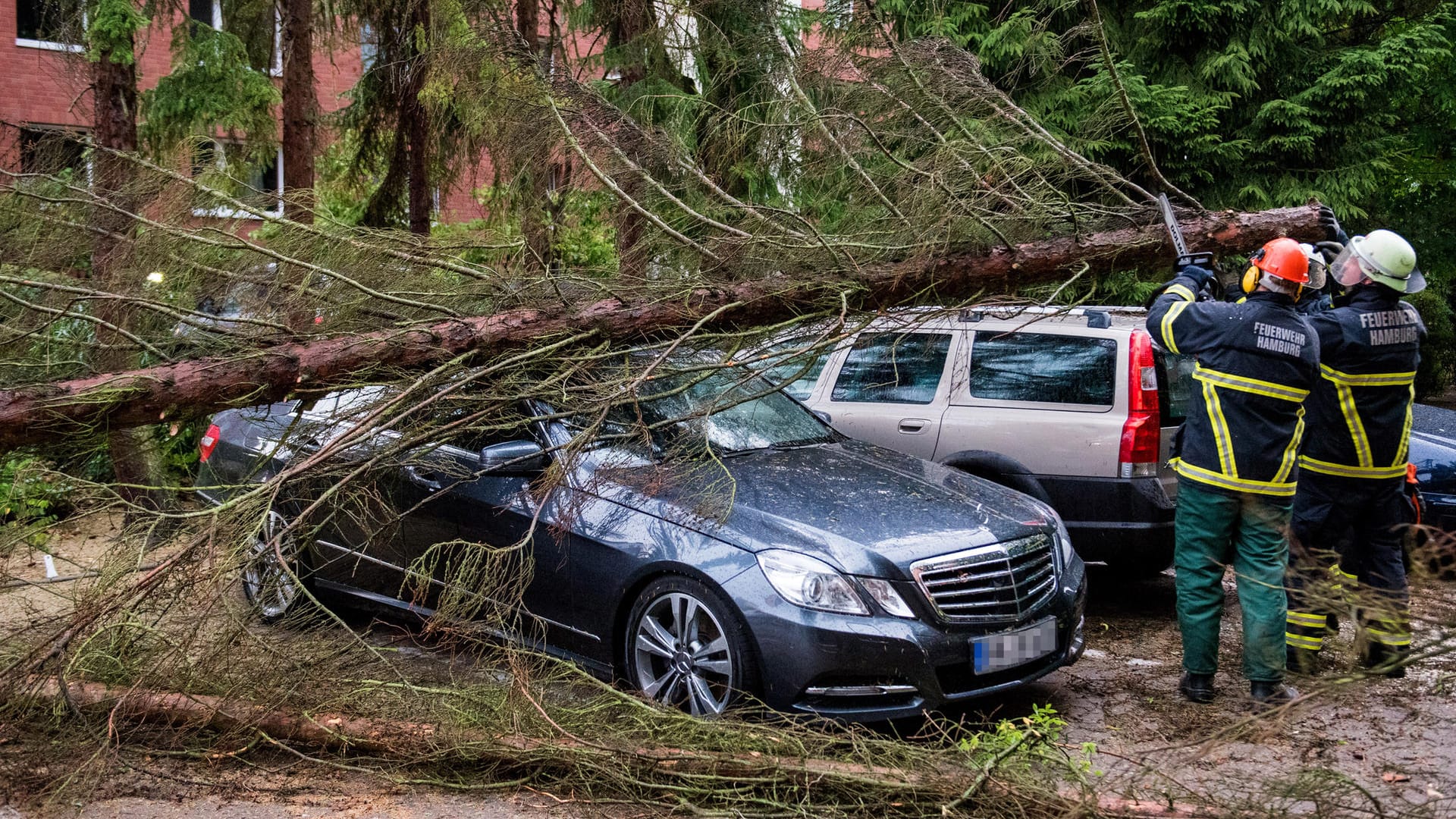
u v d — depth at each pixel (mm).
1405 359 5004
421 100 7391
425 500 4719
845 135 5406
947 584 4219
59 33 6926
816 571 4117
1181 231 5234
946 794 3500
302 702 4145
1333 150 12258
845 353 6859
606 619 4562
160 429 6582
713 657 4258
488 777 3904
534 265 5660
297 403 5383
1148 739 4340
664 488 4617
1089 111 9414
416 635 5207
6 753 3963
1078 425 5949
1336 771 3918
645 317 4973
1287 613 4828
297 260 5035
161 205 5270
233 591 4199
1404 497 5297
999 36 9578
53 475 4723
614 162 5359
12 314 4965
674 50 7234
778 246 5125
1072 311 6133
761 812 3580
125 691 4133
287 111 7984
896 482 4898
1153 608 6352
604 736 3928
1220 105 11812
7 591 4879
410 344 4844
